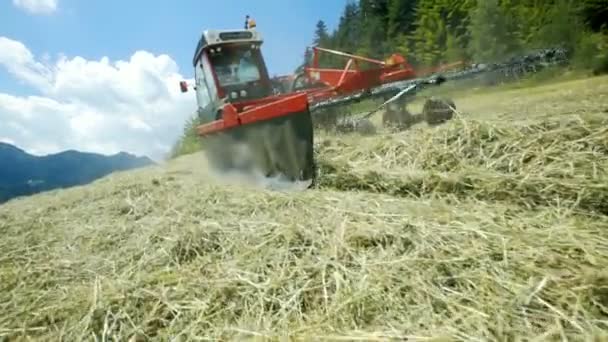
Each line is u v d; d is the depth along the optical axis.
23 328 1.88
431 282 1.71
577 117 3.23
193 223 2.92
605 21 24.94
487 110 5.26
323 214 2.66
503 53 30.38
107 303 1.93
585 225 2.06
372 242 2.13
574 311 1.41
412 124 5.82
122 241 2.91
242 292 1.88
